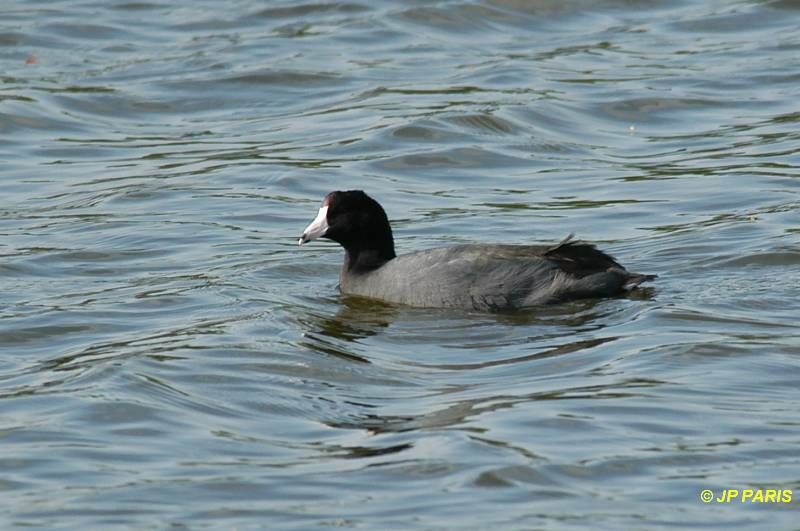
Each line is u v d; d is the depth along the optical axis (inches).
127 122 1025.5
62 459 505.4
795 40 1139.9
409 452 503.8
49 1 1261.1
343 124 996.6
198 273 739.4
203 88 1075.9
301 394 564.7
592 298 663.8
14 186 900.6
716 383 560.4
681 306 649.6
